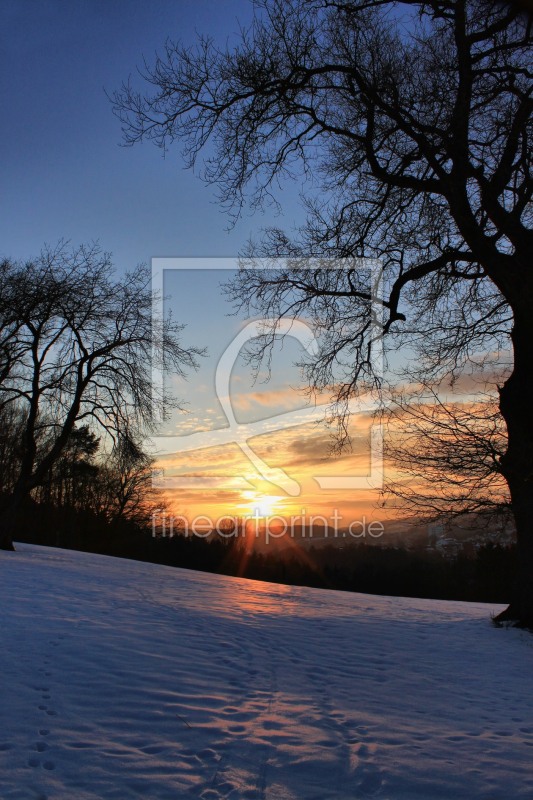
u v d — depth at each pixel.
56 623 10.27
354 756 5.90
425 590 42.19
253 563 50.25
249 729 6.35
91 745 5.56
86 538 56.22
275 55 13.77
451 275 15.40
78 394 25.69
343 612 15.97
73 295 24.89
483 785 5.50
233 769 5.36
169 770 5.21
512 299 13.22
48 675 7.39
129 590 16.16
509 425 13.52
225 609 14.50
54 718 6.10
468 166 13.01
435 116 13.67
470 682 9.56
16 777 4.82
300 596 19.30
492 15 13.07
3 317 24.70
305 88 14.14
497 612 17.50
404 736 6.66
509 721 7.65
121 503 56.25
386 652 11.20
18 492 26.42
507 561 39.88
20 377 27.30
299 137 14.59
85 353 25.61
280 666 9.27
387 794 5.17
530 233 13.15
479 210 13.74
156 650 9.20
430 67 13.44
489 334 15.28
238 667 8.88
